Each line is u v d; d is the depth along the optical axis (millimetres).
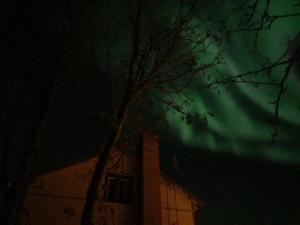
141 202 14312
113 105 8500
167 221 15312
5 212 6422
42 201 13492
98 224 13695
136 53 8945
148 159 15594
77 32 8672
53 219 13242
